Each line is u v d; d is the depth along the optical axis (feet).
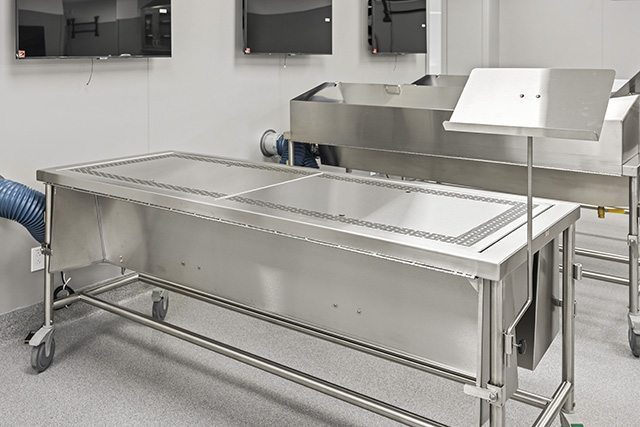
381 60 17.62
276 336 9.71
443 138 10.60
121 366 8.71
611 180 9.29
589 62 20.57
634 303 9.02
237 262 7.09
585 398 7.75
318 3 14.29
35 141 9.66
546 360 8.84
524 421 7.28
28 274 9.84
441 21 21.44
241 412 7.51
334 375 8.44
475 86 5.07
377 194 6.91
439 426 5.82
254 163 8.90
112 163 9.00
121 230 8.56
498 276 4.62
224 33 12.67
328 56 15.67
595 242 14.70
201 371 8.59
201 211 6.59
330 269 6.18
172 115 11.82
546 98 4.70
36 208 8.49
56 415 7.42
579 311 10.66
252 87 13.51
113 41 10.18
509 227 5.54
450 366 5.54
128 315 8.32
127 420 7.32
